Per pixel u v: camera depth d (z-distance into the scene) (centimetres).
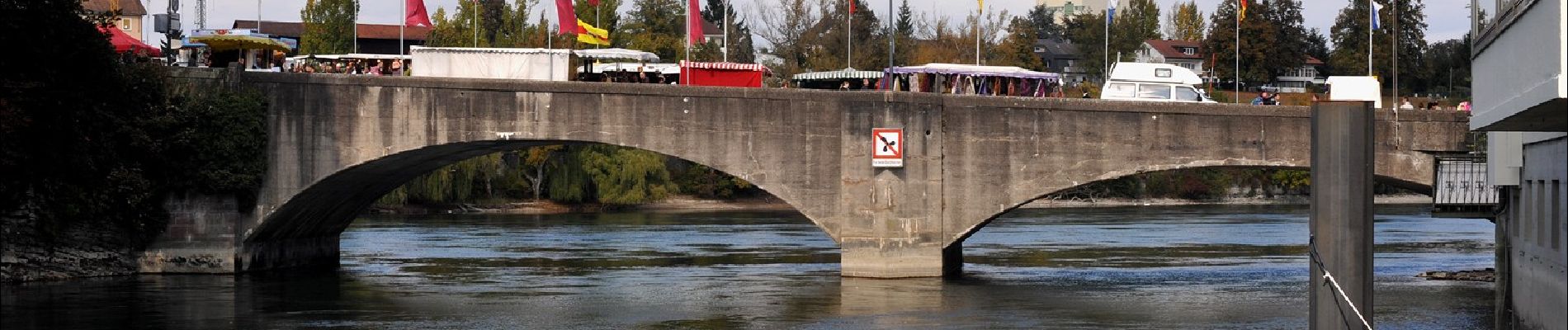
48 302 4866
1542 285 3616
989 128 5456
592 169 13400
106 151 5394
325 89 5528
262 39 5962
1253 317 4656
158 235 5616
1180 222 10675
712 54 16050
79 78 5306
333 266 6450
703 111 5459
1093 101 5425
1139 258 6969
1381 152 5344
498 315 4747
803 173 5469
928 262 5522
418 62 5741
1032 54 15162
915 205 5472
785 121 5459
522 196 13975
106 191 5403
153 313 4694
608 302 5078
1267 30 15638
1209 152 5400
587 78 6406
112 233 5575
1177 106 5397
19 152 5162
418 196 12638
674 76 6775
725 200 15062
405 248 7738
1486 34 3094
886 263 5509
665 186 14250
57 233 5397
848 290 5259
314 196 5728
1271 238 8638
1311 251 2655
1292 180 16538
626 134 5472
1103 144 5438
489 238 8644
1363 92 2586
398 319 4650
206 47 6272
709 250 7588
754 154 5469
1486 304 4891
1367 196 2580
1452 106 13800
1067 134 5441
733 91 5456
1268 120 5384
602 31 7600
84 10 5438
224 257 5619
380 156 5516
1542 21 2436
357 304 4997
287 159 5562
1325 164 2589
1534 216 3731
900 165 5431
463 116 5488
